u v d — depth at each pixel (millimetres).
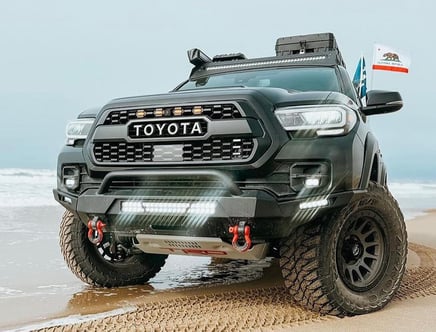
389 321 3154
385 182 4594
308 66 4645
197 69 5285
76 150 3598
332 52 4711
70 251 4055
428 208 17641
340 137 3107
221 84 4793
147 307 3553
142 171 3223
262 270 5074
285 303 3627
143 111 3291
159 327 3076
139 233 3346
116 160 3367
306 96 3209
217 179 3049
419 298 3783
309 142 3031
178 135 3180
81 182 3561
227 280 4574
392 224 3504
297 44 5824
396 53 10586
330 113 3092
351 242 3418
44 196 15781
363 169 3301
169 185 3195
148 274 4402
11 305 3686
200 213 3031
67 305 3691
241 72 4906
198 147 3146
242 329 3020
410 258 5766
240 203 2926
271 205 2945
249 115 3049
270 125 3043
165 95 3326
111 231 3439
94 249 4133
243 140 3059
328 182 3025
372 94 4000
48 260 5500
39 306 3662
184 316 3320
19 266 5164
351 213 3268
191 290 4145
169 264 5402
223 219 2986
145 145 3283
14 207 12547
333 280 3180
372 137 3635
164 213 3135
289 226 3047
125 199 3248
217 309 3492
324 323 3109
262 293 3990
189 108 3178
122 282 4277
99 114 3469
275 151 3016
